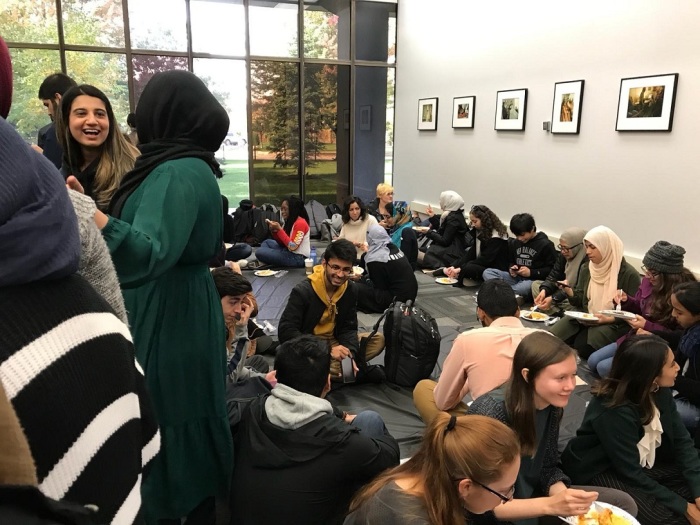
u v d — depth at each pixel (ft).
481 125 19.35
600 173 14.43
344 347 9.11
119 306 2.31
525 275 14.47
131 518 1.81
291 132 25.14
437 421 3.98
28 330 1.46
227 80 23.56
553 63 15.74
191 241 4.01
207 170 4.04
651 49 12.69
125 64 21.84
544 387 4.94
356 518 4.04
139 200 3.73
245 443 4.98
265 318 12.36
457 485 3.73
